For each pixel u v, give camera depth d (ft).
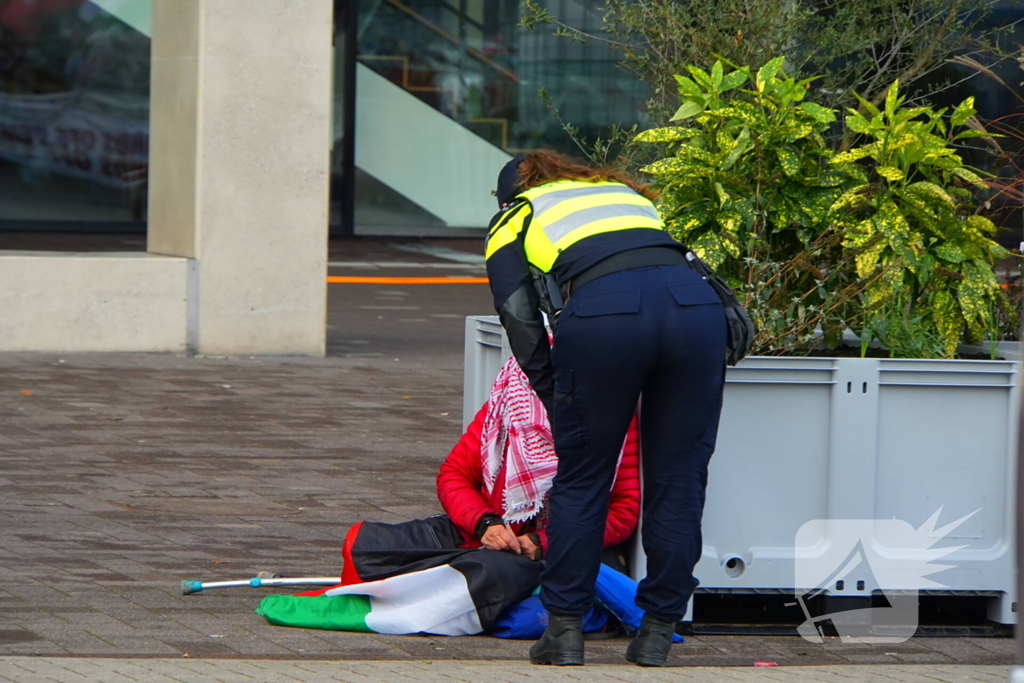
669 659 46.68
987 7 70.54
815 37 70.18
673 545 44.60
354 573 50.14
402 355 116.88
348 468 74.02
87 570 54.49
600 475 44.60
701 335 43.09
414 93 225.76
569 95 225.97
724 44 68.33
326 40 108.47
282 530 61.57
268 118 108.47
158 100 113.29
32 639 45.57
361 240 225.15
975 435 49.90
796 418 49.34
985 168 67.26
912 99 70.85
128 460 74.18
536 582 48.44
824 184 55.42
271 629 48.44
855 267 54.44
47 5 207.92
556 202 45.06
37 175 209.97
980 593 50.19
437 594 48.75
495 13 224.94
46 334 106.83
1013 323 60.34
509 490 48.47
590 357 42.65
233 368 105.19
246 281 109.81
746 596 52.26
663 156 65.82
